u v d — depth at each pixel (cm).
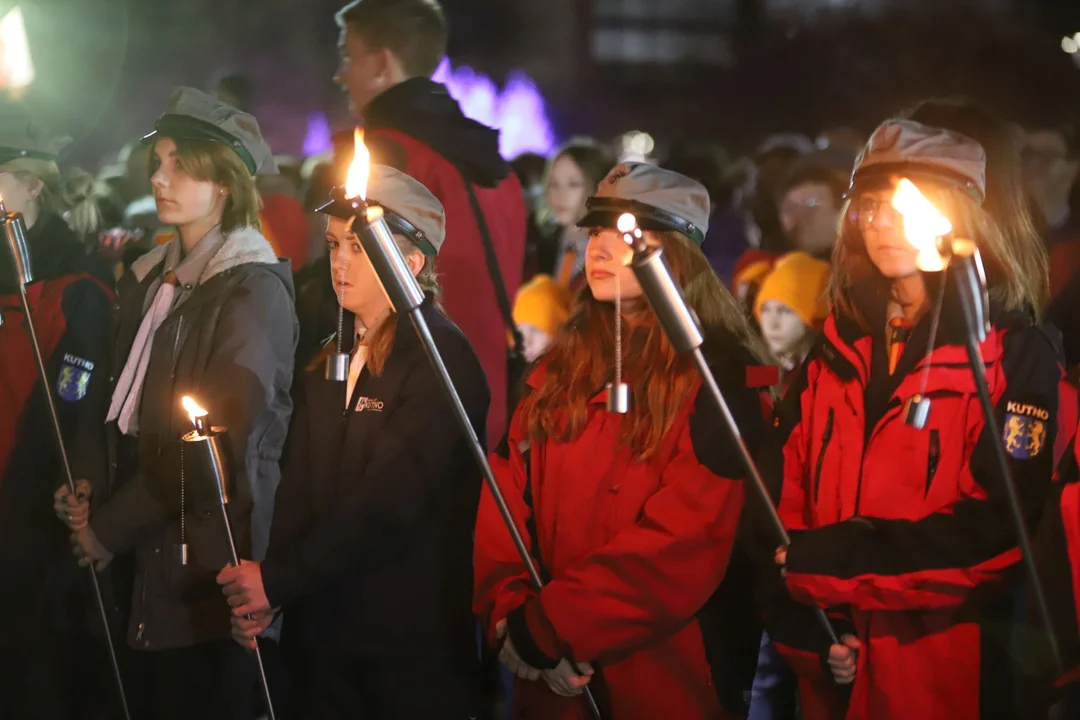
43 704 486
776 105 1869
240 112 414
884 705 308
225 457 381
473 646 376
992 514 300
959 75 1554
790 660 321
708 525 321
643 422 329
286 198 680
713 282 342
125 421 400
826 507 321
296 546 356
